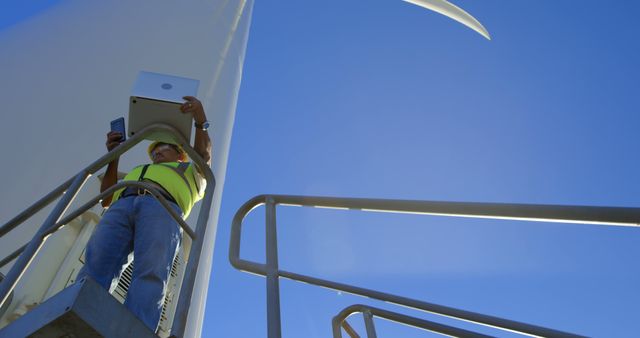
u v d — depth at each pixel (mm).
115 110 5094
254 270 2527
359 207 2416
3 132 4270
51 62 5543
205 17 8023
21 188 3826
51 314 1528
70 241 3541
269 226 2557
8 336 1597
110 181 2922
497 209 1899
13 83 5035
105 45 6141
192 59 6844
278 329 2102
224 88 6977
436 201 2131
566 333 2438
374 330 2881
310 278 2654
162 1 7746
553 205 1761
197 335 4730
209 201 2340
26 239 3469
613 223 1644
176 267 4344
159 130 2516
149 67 6145
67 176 4082
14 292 3066
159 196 2152
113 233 2449
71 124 4645
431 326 2738
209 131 6145
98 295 1582
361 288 2773
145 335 1688
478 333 2590
